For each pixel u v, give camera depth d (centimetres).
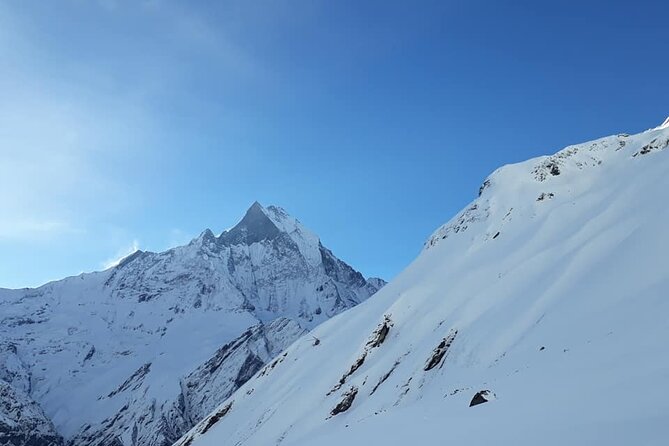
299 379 10212
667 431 1410
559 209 9756
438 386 5944
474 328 6694
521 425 2020
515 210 10888
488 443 1900
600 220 8050
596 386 2305
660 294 4262
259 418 9712
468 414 2709
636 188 8488
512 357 5250
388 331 8950
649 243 5797
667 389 1838
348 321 12144
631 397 1905
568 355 3819
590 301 5331
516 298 6938
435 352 6725
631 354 2828
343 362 9494
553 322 5378
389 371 7612
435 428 2559
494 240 10269
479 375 5397
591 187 10825
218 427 11119
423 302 9181
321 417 7875
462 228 11881
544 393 2556
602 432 1592
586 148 12575
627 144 12356
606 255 6475
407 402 6266
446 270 10144
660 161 9269
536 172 12075
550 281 6712
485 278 8469
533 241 8906
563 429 1766
